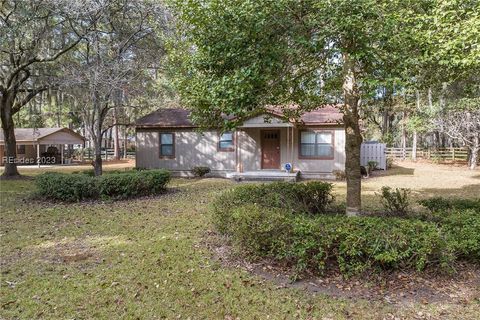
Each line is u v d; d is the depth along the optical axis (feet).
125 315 11.39
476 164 63.72
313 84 19.92
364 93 15.02
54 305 12.05
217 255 16.71
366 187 39.73
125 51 42.70
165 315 11.41
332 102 21.85
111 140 140.15
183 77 18.08
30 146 94.53
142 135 56.65
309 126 49.49
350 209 17.79
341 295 12.64
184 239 19.31
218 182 46.57
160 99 59.93
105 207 28.99
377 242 13.01
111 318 11.22
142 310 11.69
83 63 43.50
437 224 15.25
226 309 11.76
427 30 12.45
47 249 18.03
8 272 14.96
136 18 42.42
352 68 15.21
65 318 11.22
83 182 31.55
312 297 12.51
